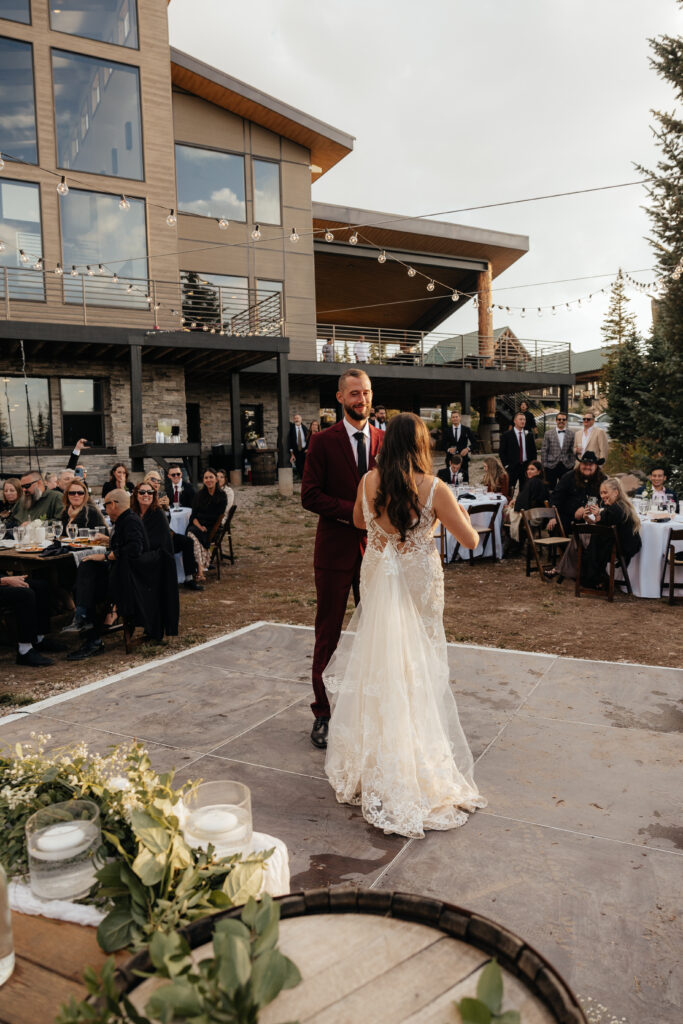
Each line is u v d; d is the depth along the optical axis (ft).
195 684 14.37
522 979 2.83
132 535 17.29
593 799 9.34
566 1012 2.53
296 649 16.71
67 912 3.95
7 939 3.50
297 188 65.51
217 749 11.21
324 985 2.86
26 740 11.69
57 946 3.73
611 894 7.36
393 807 8.77
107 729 12.11
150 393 54.08
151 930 3.54
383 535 9.49
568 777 9.98
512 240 75.00
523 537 30.04
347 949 3.05
